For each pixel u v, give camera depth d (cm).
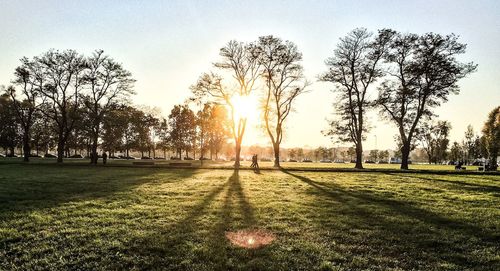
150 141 9962
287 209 1374
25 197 1603
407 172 3812
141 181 2406
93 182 2284
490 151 6197
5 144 8300
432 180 2750
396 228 1086
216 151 10450
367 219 1208
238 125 4675
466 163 11181
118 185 2123
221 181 2483
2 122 7556
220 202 1518
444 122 10444
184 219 1174
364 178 2902
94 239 935
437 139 10675
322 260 797
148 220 1152
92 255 817
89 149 8875
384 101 4588
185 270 738
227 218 1197
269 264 767
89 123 6850
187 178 2711
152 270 738
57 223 1105
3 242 923
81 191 1828
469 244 927
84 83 5138
